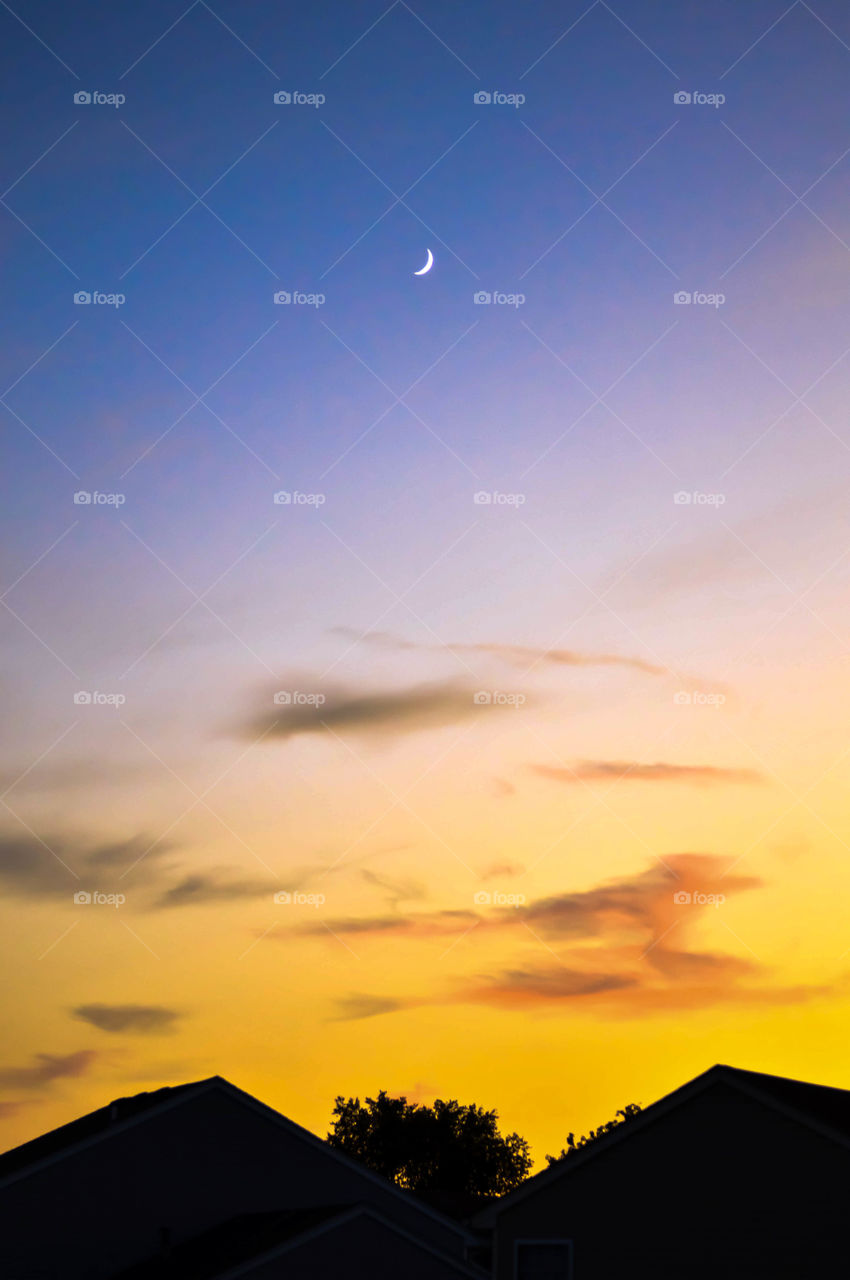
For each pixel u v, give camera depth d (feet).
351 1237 78.95
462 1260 80.69
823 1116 60.49
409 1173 279.08
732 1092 63.67
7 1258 87.10
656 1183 64.75
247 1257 76.74
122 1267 89.81
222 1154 95.14
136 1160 92.58
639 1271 63.98
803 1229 59.67
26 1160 94.38
